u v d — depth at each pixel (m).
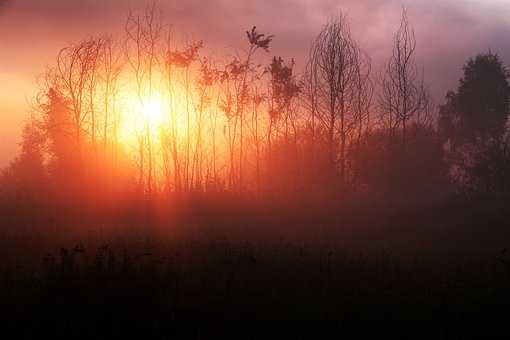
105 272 11.00
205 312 9.59
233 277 11.65
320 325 9.23
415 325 9.33
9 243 15.98
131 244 15.08
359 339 8.76
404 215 29.59
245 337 8.67
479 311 10.05
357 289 11.23
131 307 9.60
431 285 11.80
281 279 11.94
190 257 13.55
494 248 20.08
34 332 8.66
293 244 17.53
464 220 28.14
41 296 9.87
